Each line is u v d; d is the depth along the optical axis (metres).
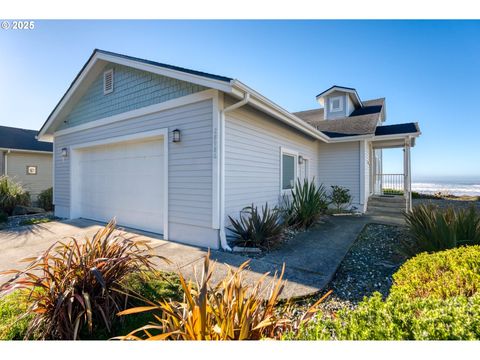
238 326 1.58
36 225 6.88
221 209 4.72
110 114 6.70
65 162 8.23
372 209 9.30
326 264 3.79
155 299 2.51
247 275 3.37
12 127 16.02
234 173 5.16
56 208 8.58
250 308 1.68
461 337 1.22
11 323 1.91
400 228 6.36
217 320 1.55
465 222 3.73
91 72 6.89
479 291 1.62
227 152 4.93
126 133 6.24
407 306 1.46
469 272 1.86
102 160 7.24
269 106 5.09
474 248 2.42
